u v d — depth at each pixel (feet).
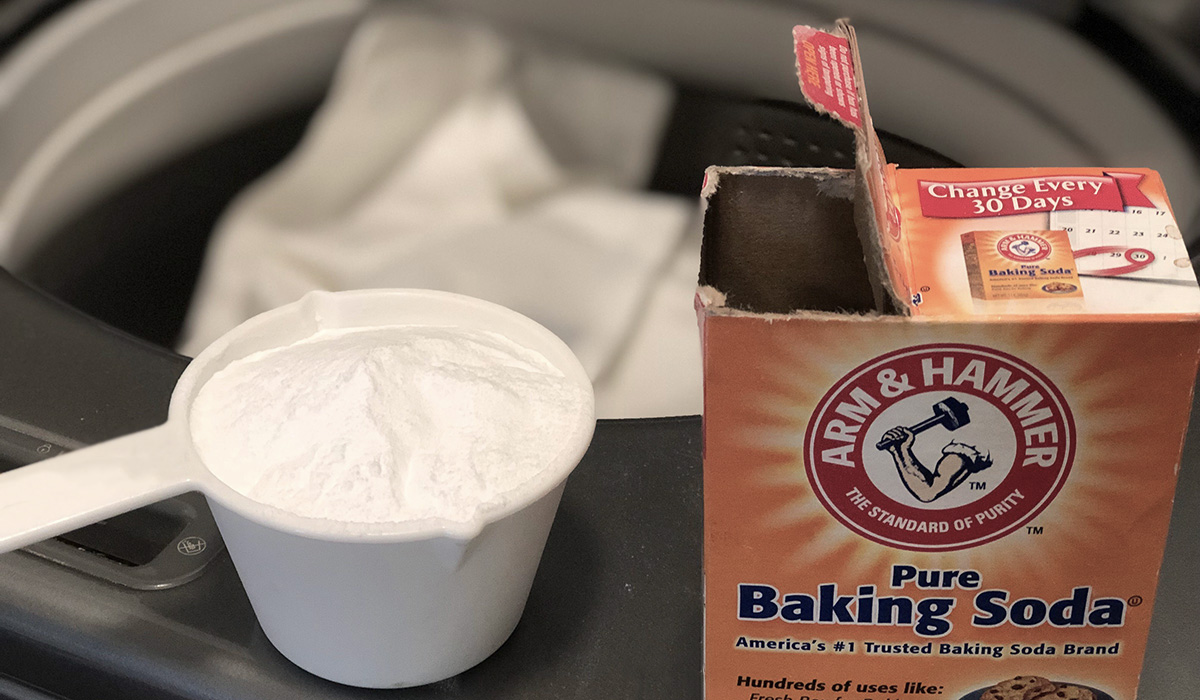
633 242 3.85
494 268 3.79
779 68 3.52
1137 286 1.16
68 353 2.09
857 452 1.22
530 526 1.40
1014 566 1.28
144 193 3.20
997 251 1.21
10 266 2.67
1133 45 2.98
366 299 1.71
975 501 1.24
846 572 1.30
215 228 3.37
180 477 1.35
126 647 1.57
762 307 1.22
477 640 1.50
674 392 3.19
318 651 1.47
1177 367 1.15
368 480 1.36
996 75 3.12
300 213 3.63
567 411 1.51
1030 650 1.34
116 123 3.16
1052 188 1.28
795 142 3.37
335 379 1.45
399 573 1.33
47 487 1.34
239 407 1.49
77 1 3.14
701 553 1.71
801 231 1.30
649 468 1.86
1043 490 1.23
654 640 1.59
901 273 1.17
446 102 4.09
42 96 2.99
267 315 1.65
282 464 1.40
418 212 3.94
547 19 3.89
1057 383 1.17
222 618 1.61
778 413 1.20
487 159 4.09
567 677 1.53
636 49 3.77
